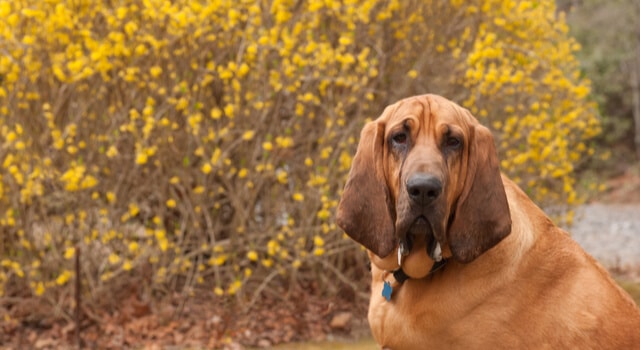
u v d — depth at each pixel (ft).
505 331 12.12
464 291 12.12
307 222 24.85
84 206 24.32
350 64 26.16
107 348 22.70
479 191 11.81
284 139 23.54
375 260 12.84
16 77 22.56
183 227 24.25
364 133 12.46
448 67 27.78
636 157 92.53
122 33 24.12
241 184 25.12
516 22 29.04
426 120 11.75
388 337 12.75
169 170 24.63
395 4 25.53
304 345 23.30
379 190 12.15
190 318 24.38
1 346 22.74
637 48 93.45
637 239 47.26
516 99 28.09
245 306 24.99
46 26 22.56
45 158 23.26
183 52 24.48
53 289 24.17
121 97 24.93
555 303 12.32
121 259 24.72
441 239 11.28
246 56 24.47
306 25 24.72
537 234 12.76
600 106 87.81
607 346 12.39
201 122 25.03
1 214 23.91
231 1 23.65
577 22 94.94
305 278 27.17
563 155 27.20
